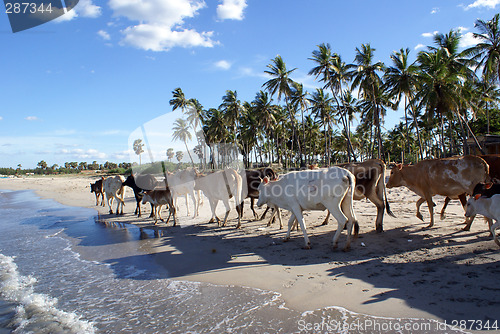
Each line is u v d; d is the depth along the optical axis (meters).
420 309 3.65
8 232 11.09
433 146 69.56
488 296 3.79
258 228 8.93
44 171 113.81
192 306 4.23
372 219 9.05
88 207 17.67
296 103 47.97
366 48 35.22
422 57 30.61
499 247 5.57
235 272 5.43
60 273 6.14
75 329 3.82
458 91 29.73
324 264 5.52
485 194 6.32
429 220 8.37
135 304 4.46
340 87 38.22
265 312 3.90
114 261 6.70
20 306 4.66
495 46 27.84
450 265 4.91
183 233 8.91
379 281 4.57
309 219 9.79
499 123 44.03
